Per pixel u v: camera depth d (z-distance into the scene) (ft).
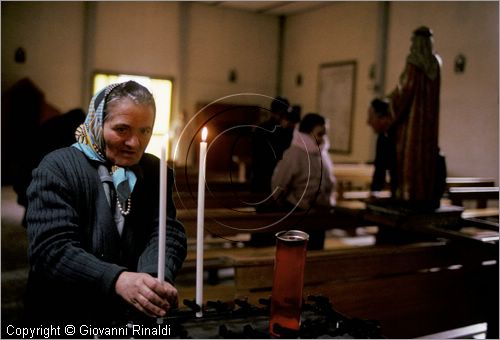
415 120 9.46
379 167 11.14
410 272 9.79
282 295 3.41
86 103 30.86
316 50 32.78
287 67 35.88
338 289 8.48
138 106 4.13
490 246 9.70
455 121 22.31
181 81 33.45
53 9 29.60
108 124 4.16
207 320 3.70
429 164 9.60
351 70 29.35
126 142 4.16
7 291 11.53
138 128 4.17
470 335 10.96
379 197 11.02
